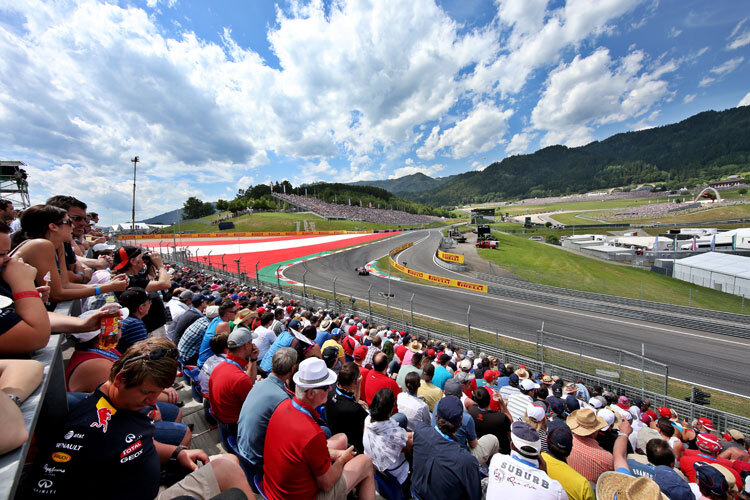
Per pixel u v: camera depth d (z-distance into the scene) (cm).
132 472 202
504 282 3519
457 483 279
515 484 258
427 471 297
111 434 195
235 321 707
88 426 192
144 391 197
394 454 339
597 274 4100
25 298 189
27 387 155
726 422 1003
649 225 11200
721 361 1698
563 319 2339
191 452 274
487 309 2552
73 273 447
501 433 429
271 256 5131
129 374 191
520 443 267
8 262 193
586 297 2938
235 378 355
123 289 384
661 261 4250
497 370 850
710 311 2356
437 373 602
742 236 5578
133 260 516
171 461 271
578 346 1842
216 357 443
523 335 2006
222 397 355
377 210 17238
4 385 152
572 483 290
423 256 5425
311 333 596
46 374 176
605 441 451
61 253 337
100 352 287
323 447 257
